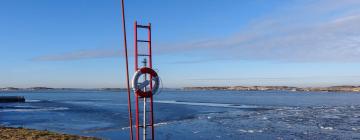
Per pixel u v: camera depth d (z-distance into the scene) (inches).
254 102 3580.2
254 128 1240.2
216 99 4566.9
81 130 1181.7
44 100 4419.3
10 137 613.9
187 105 2913.4
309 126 1301.7
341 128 1241.4
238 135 1077.8
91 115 1828.2
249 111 2162.9
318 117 1667.1
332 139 1012.5
